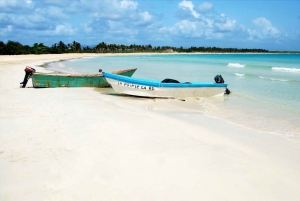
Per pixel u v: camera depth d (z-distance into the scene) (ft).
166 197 15.03
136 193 15.31
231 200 14.97
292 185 16.78
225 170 18.45
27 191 15.19
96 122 28.43
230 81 66.33
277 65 125.29
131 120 30.09
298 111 36.32
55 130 25.27
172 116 33.19
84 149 21.13
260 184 16.79
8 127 25.62
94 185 15.99
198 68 109.29
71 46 401.49
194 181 16.83
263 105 40.09
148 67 114.73
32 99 39.40
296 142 24.45
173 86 44.29
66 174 17.15
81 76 53.57
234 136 25.84
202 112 35.70
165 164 19.03
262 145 23.54
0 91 45.80
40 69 96.43
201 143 23.47
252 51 623.77
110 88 55.01
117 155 20.26
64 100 39.91
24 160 18.88
